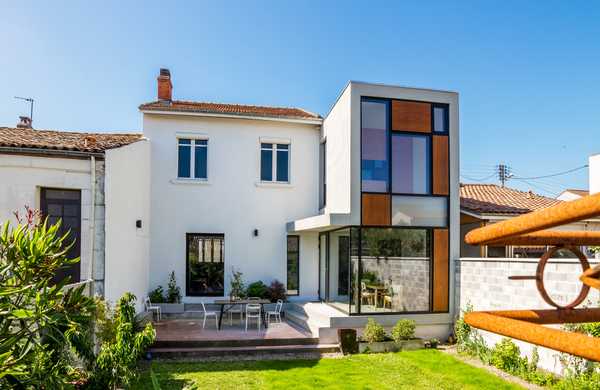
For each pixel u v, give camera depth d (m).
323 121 16.97
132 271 13.13
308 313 14.23
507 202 17.23
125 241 12.26
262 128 17.05
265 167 17.20
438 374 9.73
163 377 9.27
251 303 13.38
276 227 16.92
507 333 1.21
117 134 16.28
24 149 9.95
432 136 13.72
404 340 12.16
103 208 10.38
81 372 7.79
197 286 16.25
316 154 17.45
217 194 16.56
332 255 15.47
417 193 13.52
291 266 17.11
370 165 13.23
